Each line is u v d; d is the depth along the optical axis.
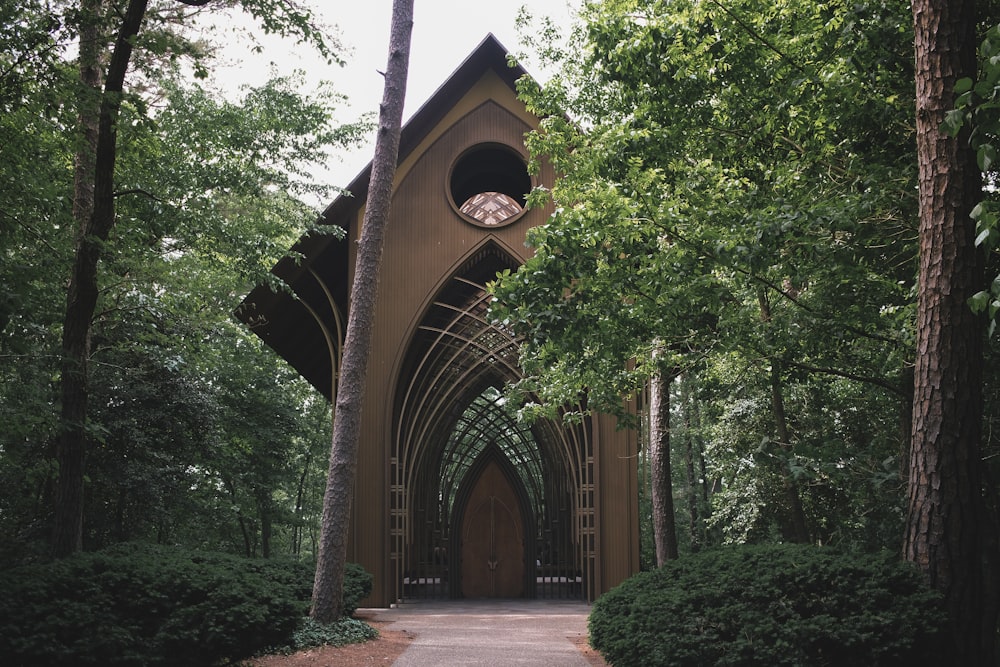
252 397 27.78
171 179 15.71
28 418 12.53
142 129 11.62
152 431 20.81
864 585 7.92
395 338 18.20
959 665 7.57
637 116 11.38
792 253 9.95
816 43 10.01
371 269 13.33
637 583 10.95
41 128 12.25
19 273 10.58
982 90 5.34
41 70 10.72
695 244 10.21
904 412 12.54
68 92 10.59
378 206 13.45
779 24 10.59
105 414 19.55
